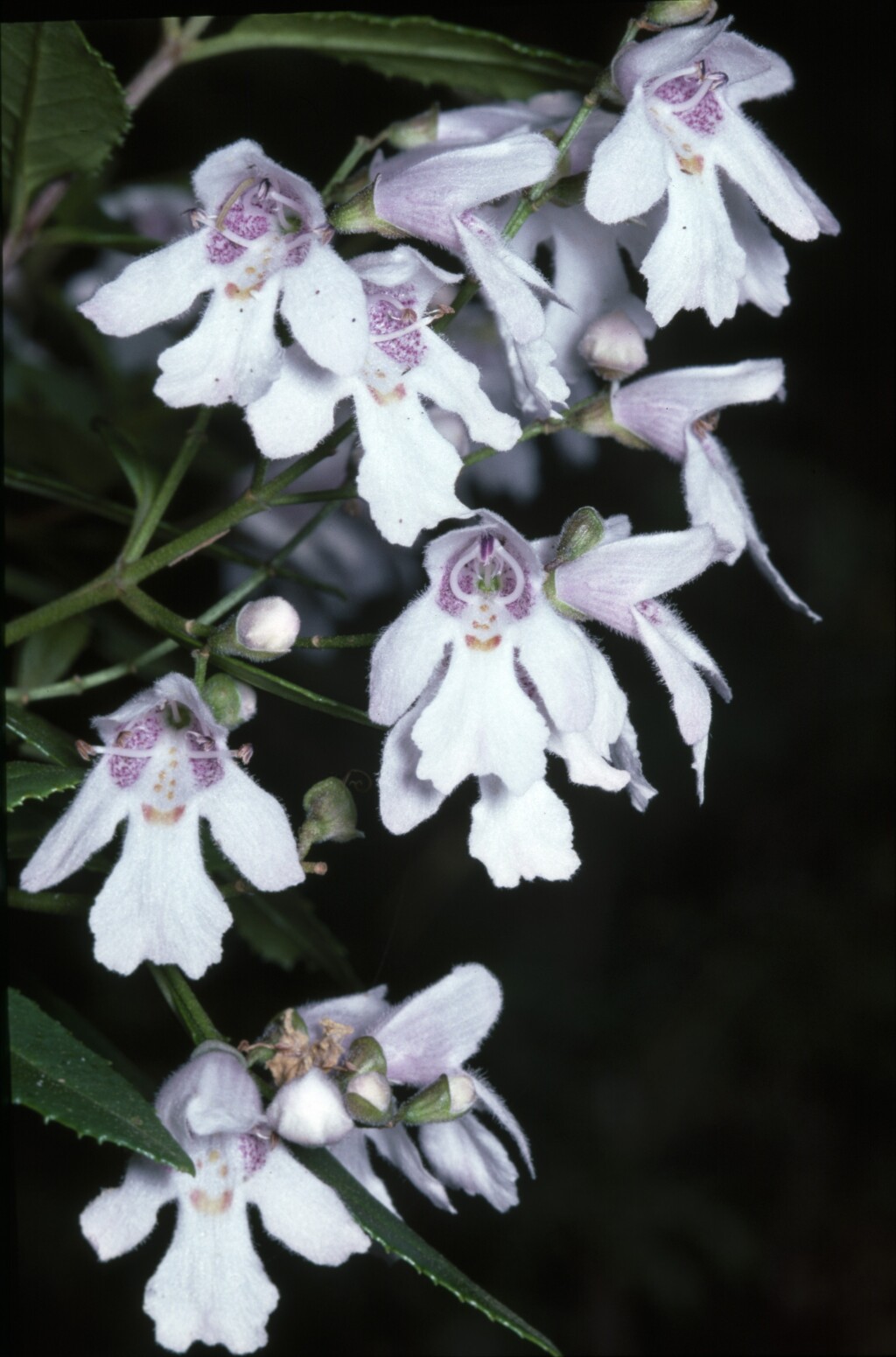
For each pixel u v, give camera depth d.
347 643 0.20
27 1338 0.33
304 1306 0.38
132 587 0.21
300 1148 0.21
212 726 0.20
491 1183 0.21
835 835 0.45
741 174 0.21
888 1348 0.42
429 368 0.20
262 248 0.20
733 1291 0.43
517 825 0.21
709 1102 0.44
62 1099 0.19
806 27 0.39
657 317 0.20
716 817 0.44
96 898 0.20
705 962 0.44
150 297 0.20
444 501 0.20
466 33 0.23
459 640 0.20
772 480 0.43
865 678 0.43
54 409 0.26
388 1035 0.21
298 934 0.24
